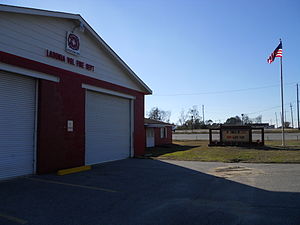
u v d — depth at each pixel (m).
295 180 7.84
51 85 9.49
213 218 4.62
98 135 12.30
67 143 10.09
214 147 20.83
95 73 12.02
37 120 8.95
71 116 10.38
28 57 8.62
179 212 4.97
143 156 15.41
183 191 6.71
